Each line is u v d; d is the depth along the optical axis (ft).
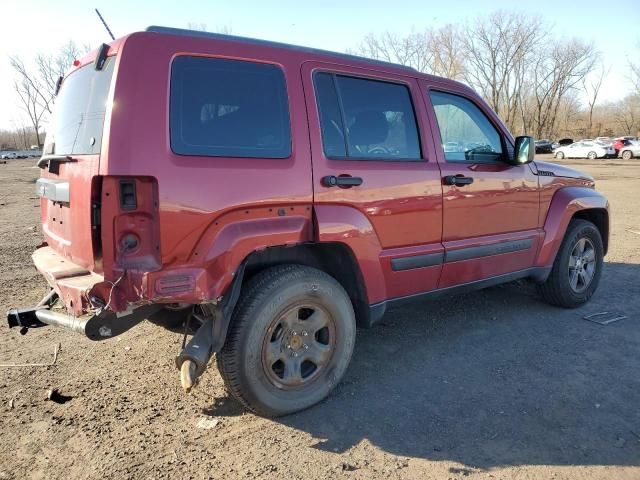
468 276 13.80
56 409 10.77
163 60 9.07
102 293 8.46
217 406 10.94
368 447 9.49
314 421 10.37
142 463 9.00
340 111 11.30
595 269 17.58
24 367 12.73
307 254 11.36
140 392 11.50
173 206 8.76
